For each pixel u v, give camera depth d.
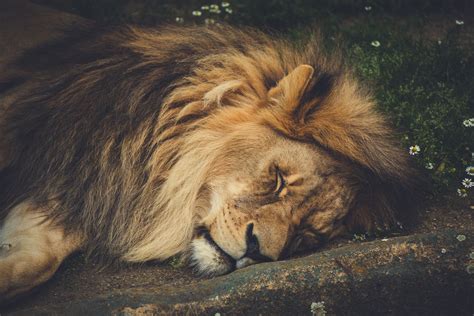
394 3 15.59
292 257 9.58
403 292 8.54
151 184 9.81
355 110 10.09
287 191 9.26
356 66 12.85
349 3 15.41
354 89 10.44
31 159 10.24
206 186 9.56
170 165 9.81
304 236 9.49
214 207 9.40
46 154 10.20
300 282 8.35
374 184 9.98
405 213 10.33
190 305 8.00
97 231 9.91
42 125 10.36
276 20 14.74
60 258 9.50
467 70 13.39
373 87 12.07
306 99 9.64
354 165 9.80
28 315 7.64
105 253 9.82
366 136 9.91
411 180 10.31
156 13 14.82
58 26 11.44
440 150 11.67
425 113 12.19
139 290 8.17
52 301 8.95
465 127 12.05
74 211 9.88
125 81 10.34
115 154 10.02
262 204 9.16
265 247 9.03
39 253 9.20
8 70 10.77
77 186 9.98
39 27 11.31
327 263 8.52
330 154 9.67
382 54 13.77
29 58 10.91
